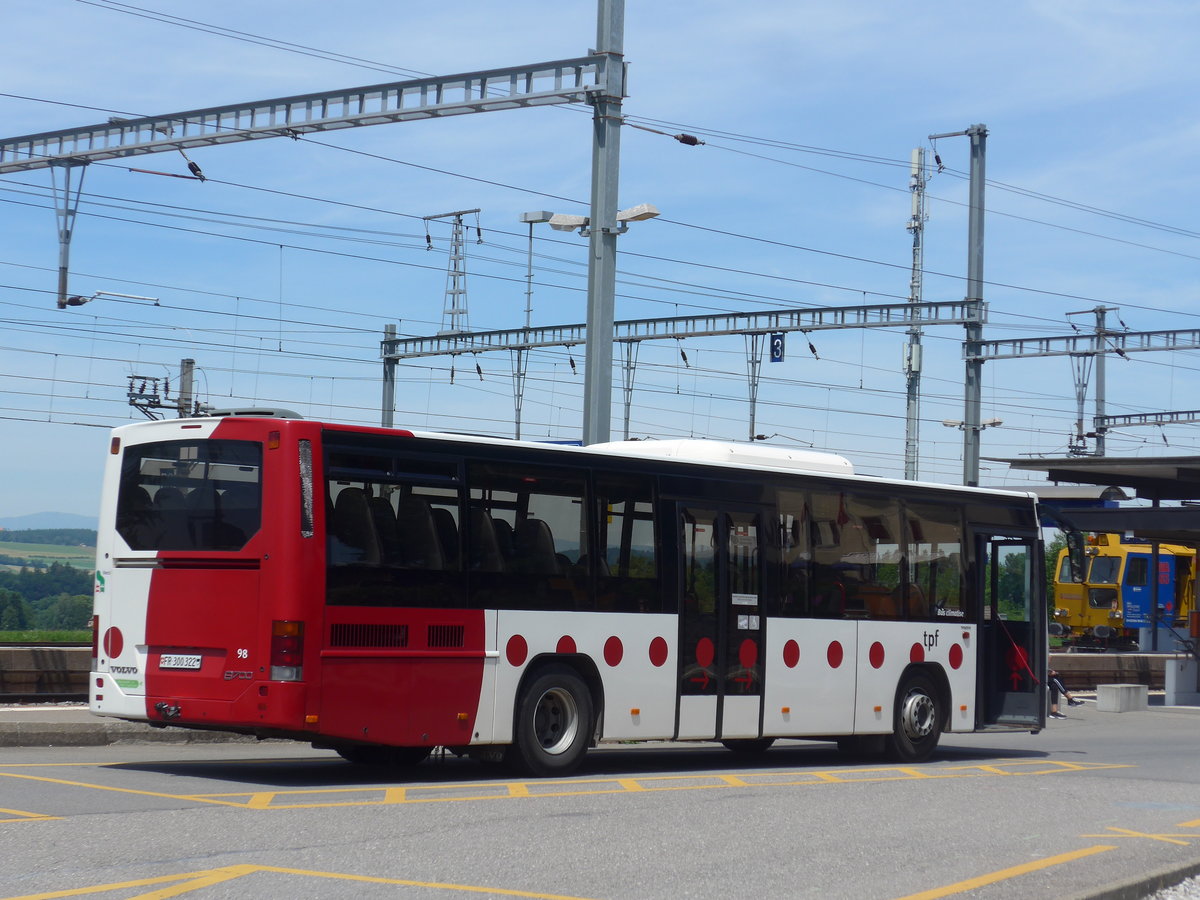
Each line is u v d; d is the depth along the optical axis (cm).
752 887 790
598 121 2088
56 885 719
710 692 1449
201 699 1177
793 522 1552
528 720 1302
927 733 1675
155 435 1243
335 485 1188
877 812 1131
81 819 917
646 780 1309
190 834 879
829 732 1562
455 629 1252
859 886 802
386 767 1384
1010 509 1802
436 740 1230
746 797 1198
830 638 1572
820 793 1251
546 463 1340
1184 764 1697
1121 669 3584
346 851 845
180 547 1209
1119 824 1105
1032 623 1795
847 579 1602
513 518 1309
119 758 1400
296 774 1279
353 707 1177
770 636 1511
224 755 1497
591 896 748
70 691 2066
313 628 1158
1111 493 3077
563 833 952
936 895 773
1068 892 788
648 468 1422
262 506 1171
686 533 1448
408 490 1235
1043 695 1789
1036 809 1188
